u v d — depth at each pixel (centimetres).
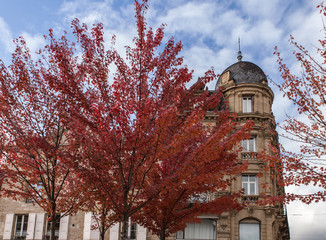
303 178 1108
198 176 868
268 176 2184
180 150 879
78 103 819
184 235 2170
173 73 884
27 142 1029
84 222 2131
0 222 2242
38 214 2211
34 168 1125
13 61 1027
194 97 893
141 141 792
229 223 2120
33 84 1056
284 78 1086
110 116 821
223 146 817
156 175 1076
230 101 2461
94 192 1002
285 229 2628
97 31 847
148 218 1209
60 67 826
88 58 841
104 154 880
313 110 1055
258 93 2441
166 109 748
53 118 1080
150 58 880
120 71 870
